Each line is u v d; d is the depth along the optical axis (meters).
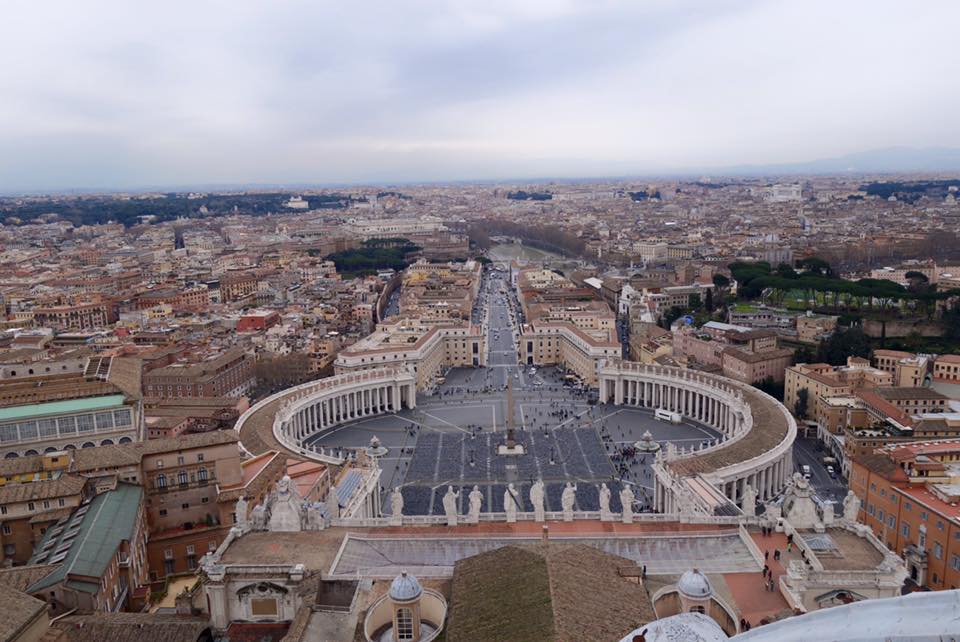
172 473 144.38
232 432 152.88
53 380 191.62
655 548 113.06
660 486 172.75
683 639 48.78
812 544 107.12
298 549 111.94
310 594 99.12
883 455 164.88
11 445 164.38
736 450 187.25
